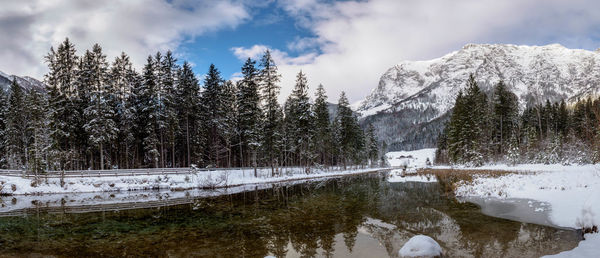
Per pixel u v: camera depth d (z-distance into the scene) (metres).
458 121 50.22
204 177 33.28
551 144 40.72
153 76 37.03
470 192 20.94
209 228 13.44
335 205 18.88
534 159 42.34
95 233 12.76
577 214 12.02
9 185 26.39
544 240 9.94
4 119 40.91
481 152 49.09
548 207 14.44
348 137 57.84
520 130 54.75
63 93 34.16
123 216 16.50
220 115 42.28
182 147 44.06
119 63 38.12
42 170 28.72
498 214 14.20
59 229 13.56
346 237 11.51
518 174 28.22
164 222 14.84
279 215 16.08
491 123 51.00
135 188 29.47
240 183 33.97
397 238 11.12
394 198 20.95
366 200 20.56
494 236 10.70
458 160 50.09
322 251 9.95
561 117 62.12
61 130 32.97
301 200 21.47
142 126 39.44
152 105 36.09
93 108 33.00
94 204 20.92
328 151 62.03
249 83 37.00
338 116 58.62
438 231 11.73
